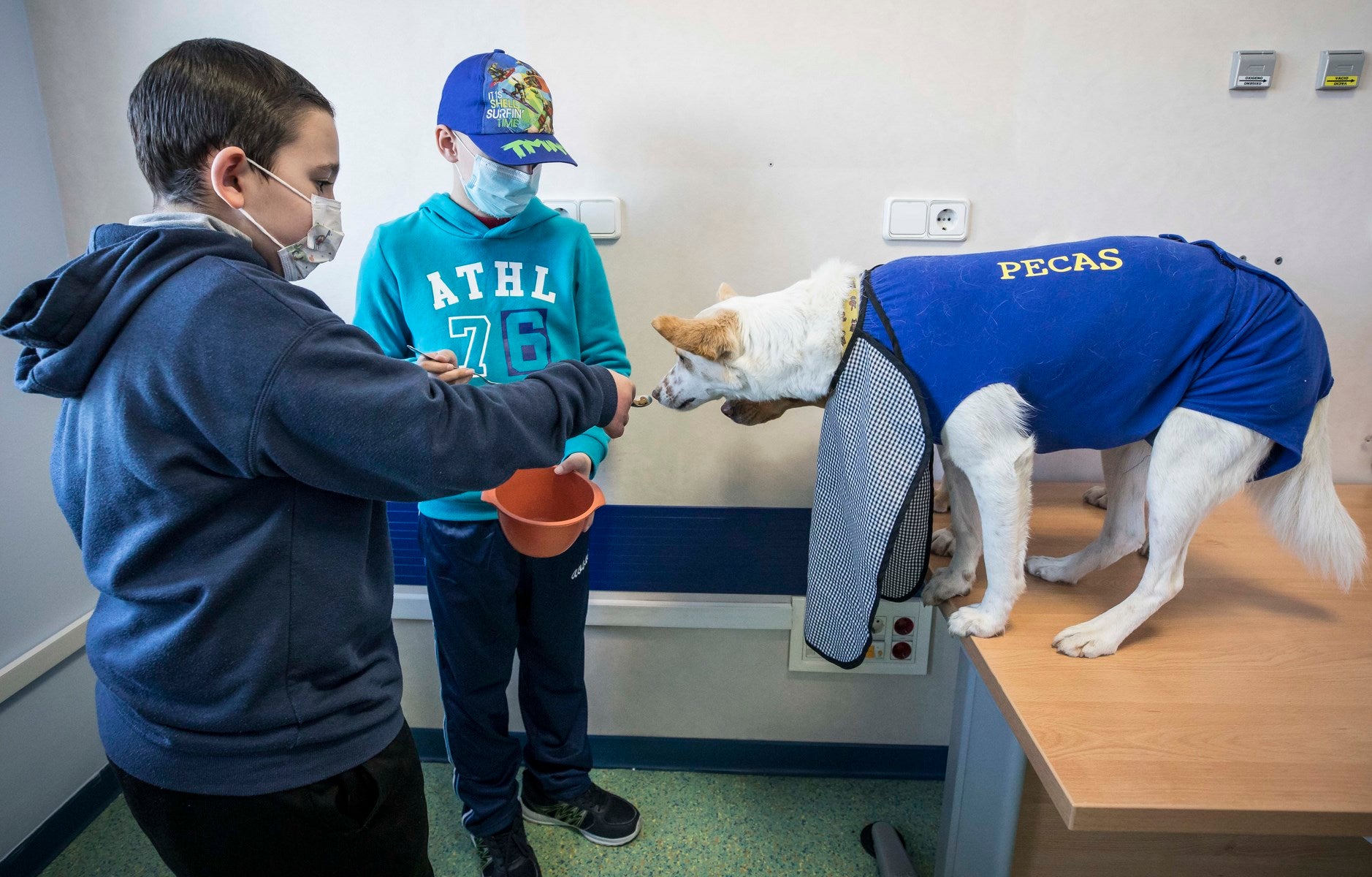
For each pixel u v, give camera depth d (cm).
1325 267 147
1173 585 99
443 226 125
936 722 175
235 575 65
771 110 142
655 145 144
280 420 61
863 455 102
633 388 89
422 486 66
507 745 146
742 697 176
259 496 66
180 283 61
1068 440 104
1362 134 140
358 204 149
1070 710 85
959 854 123
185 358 60
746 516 162
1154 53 137
